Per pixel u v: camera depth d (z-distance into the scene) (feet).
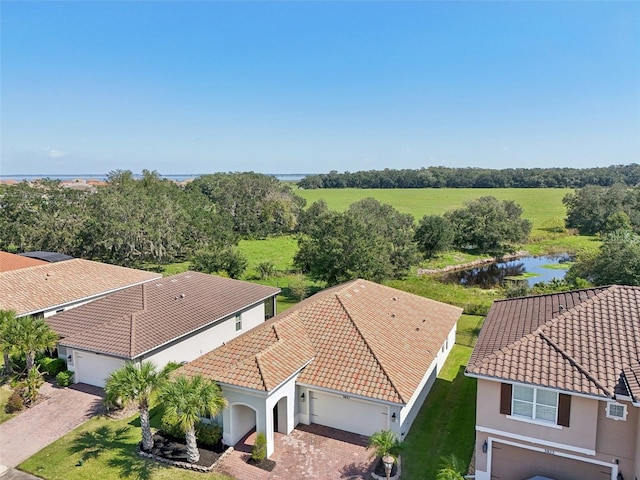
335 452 56.90
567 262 214.69
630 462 43.91
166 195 237.25
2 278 96.99
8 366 79.20
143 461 55.11
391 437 51.57
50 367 78.89
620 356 46.39
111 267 119.85
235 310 93.97
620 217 264.31
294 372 59.57
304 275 167.22
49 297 95.91
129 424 64.08
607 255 130.82
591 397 43.19
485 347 54.65
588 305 54.95
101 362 74.79
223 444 58.03
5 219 195.00
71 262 115.24
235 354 62.18
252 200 295.07
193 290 98.58
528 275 188.34
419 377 62.18
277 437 60.39
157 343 73.67
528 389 47.39
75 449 57.82
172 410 50.60
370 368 60.54
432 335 77.25
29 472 53.21
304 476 52.13
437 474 48.14
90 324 81.05
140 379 54.85
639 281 120.26
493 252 236.63
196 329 82.74
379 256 134.62
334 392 58.44
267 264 172.24
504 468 50.14
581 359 47.06
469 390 74.43
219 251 169.17
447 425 63.67
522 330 56.18
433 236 216.13
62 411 67.67
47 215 194.29
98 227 184.24
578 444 45.50
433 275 191.72
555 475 47.78
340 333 68.23
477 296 131.44
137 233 186.19
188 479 51.60
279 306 130.52
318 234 138.62
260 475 52.29
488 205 258.16
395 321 76.84
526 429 47.85
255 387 54.39
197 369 60.23
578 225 295.28
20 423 64.39
